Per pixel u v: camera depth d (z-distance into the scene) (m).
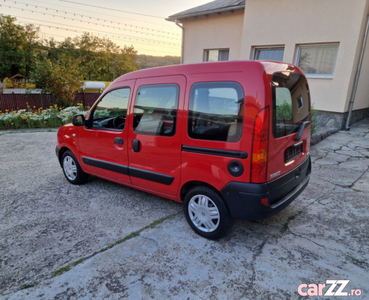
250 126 2.33
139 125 3.26
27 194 4.10
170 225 3.19
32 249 2.72
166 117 2.96
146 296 2.11
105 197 4.00
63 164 4.62
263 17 9.16
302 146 3.18
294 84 2.87
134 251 2.69
